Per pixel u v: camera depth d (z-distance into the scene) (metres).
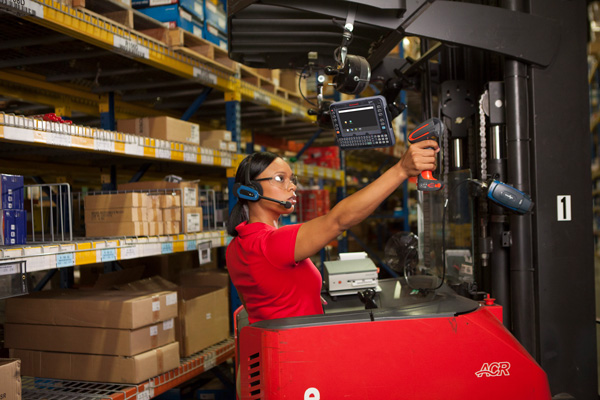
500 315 1.71
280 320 1.42
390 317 1.41
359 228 10.47
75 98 3.65
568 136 2.24
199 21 3.18
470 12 2.11
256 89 3.81
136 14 2.61
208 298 3.05
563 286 2.22
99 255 2.21
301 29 2.35
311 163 5.90
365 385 1.35
